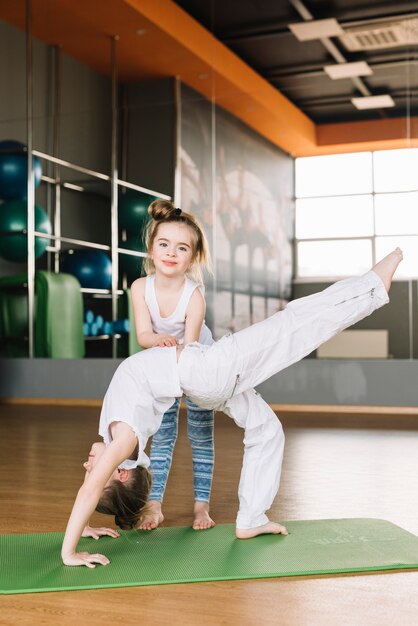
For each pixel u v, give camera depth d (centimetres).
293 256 536
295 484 270
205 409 216
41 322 594
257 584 158
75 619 138
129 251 599
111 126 603
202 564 170
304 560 172
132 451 178
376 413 519
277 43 555
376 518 215
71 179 636
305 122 541
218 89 570
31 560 174
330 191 531
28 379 597
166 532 201
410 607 144
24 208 586
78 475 288
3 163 586
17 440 386
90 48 606
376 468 304
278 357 192
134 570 166
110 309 602
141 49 592
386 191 519
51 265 633
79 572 164
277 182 543
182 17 579
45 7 588
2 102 627
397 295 518
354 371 527
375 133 526
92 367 583
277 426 197
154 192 589
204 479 215
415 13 525
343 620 137
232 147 562
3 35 627
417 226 512
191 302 215
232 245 555
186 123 579
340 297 197
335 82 539
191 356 185
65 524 211
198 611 142
